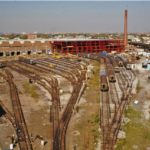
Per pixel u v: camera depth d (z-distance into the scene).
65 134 34.38
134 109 44.16
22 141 32.16
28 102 49.66
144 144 31.31
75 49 142.12
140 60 108.19
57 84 64.94
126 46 148.50
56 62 108.88
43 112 43.47
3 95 55.16
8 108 45.81
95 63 105.19
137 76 73.62
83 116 41.16
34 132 35.09
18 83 67.56
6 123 38.28
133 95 53.31
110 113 42.06
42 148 30.41
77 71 84.56
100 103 47.75
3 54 139.12
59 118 40.22
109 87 60.28
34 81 69.50
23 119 40.06
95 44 143.25
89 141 32.12
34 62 110.81
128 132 34.69
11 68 95.31
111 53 136.50
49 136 33.78
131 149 30.03
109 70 72.25
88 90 58.16
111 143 31.36
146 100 49.50
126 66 85.69
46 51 151.75
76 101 49.41
